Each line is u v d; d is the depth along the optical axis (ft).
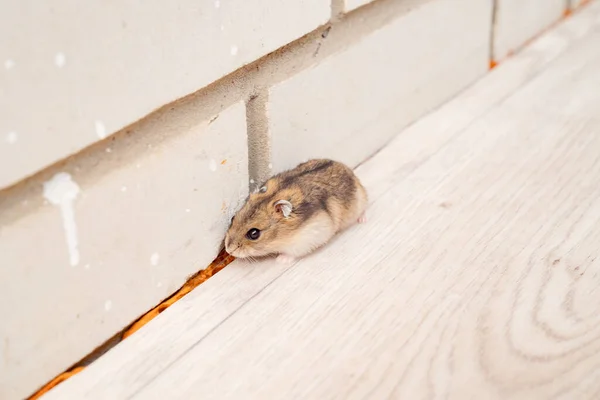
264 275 1.59
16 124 1.24
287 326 1.48
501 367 1.40
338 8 1.69
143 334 1.47
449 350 1.43
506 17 2.28
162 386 1.39
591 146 1.91
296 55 1.65
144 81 1.37
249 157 1.66
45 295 1.35
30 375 1.36
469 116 2.06
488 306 1.51
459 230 1.68
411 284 1.56
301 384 1.39
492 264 1.59
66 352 1.40
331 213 1.63
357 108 1.84
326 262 1.62
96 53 1.30
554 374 1.39
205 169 1.53
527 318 1.48
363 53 1.81
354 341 1.45
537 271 1.57
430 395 1.36
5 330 1.31
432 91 2.07
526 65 2.30
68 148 1.30
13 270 1.30
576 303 1.51
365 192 1.72
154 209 1.46
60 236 1.35
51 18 1.24
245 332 1.47
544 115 2.04
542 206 1.73
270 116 1.63
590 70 2.24
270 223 1.58
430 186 1.81
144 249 1.47
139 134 1.41
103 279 1.42
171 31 1.39
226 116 1.54
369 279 1.57
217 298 1.54
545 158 1.88
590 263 1.59
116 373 1.41
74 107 1.30
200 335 1.47
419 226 1.70
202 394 1.38
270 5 1.53
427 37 1.98
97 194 1.37
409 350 1.43
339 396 1.37
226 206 1.60
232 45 1.49
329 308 1.51
